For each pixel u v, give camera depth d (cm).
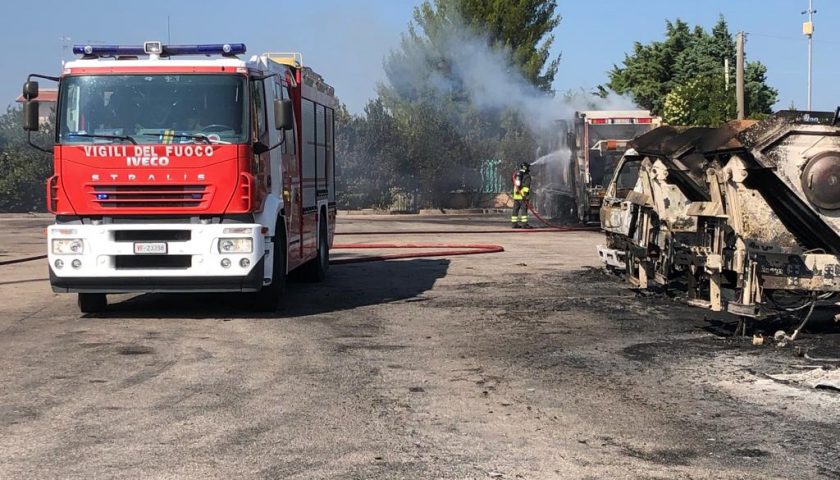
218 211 986
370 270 1580
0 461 531
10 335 945
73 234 988
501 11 4038
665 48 4841
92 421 617
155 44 1026
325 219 1457
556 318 1064
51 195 1001
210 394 693
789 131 880
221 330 979
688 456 546
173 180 982
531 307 1148
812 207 886
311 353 854
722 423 618
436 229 2658
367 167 3731
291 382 734
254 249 992
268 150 1030
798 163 884
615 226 1378
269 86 1089
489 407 658
